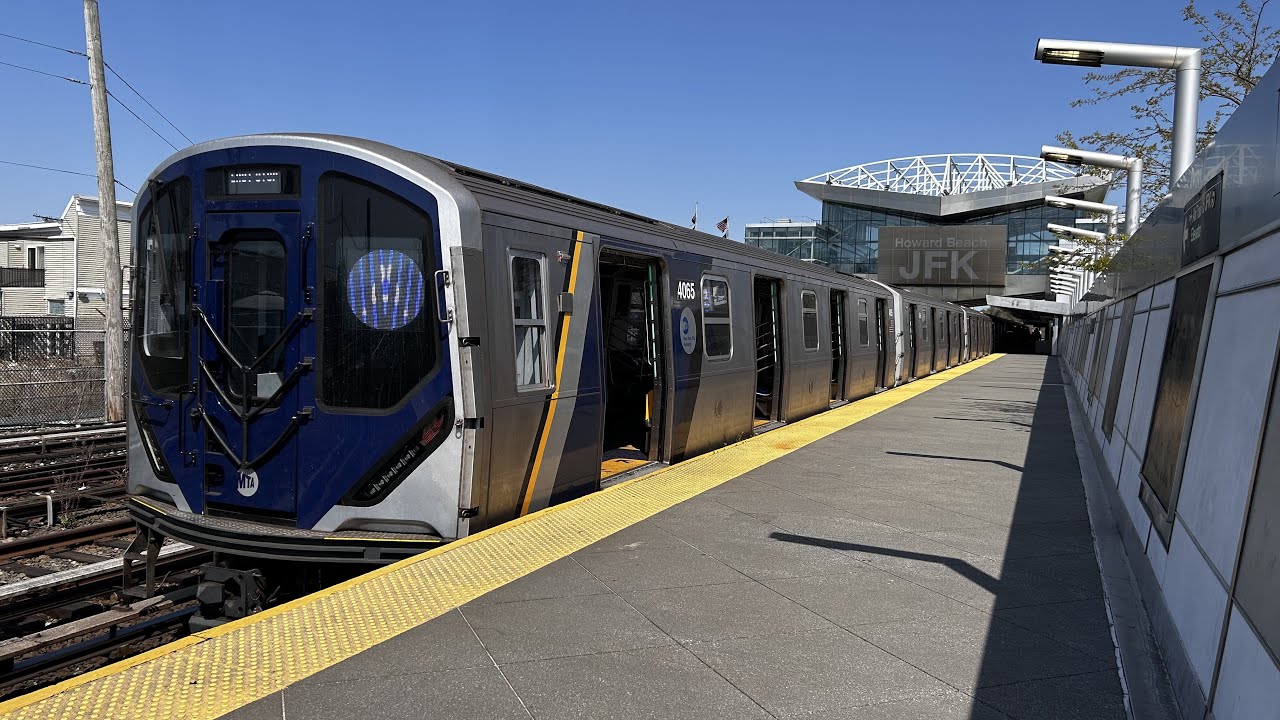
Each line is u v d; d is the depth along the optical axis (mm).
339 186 5344
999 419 13094
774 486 7426
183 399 5789
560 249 6406
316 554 5266
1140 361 7363
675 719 3180
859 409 14383
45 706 3051
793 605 4430
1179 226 5879
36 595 6605
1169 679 3551
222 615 5457
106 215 15953
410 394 5238
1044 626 4180
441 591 4465
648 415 8484
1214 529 3412
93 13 15516
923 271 68750
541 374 6133
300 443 5426
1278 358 2977
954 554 5406
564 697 3334
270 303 5539
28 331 16375
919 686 3494
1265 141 3498
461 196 5266
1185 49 8914
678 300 8508
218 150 5590
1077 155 13992
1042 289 67688
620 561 5113
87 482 10867
